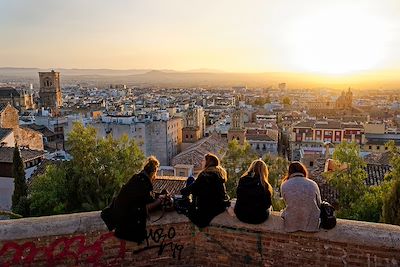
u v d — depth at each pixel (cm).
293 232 729
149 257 788
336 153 2602
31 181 3597
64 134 7919
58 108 12312
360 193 2434
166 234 793
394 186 1703
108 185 3027
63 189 2922
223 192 796
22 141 5478
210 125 11950
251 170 782
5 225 718
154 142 7731
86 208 2856
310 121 10181
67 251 739
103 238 754
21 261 718
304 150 6800
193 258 816
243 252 775
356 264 705
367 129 8888
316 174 3112
